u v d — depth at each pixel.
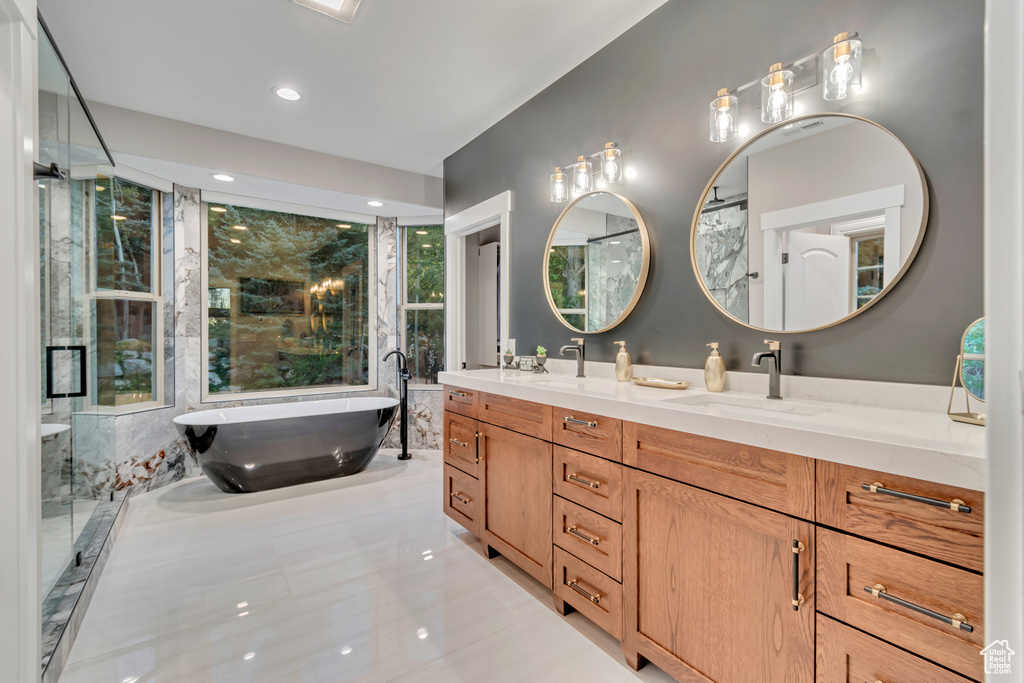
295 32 2.14
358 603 1.87
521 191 2.86
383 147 3.47
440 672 1.48
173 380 3.50
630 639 1.50
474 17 2.05
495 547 2.17
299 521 2.70
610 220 2.23
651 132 2.06
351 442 3.48
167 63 2.38
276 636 1.66
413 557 2.26
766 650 1.14
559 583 1.80
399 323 4.50
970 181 1.21
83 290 2.06
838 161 1.45
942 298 1.26
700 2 1.86
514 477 2.05
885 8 1.36
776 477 1.11
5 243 1.10
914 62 1.30
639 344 2.13
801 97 1.55
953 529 0.85
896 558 0.92
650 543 1.44
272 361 4.01
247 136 3.27
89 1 1.91
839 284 1.45
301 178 3.49
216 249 3.76
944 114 1.25
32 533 1.15
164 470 3.37
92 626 1.71
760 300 1.65
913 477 0.89
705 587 1.28
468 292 4.36
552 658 1.55
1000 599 0.43
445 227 3.69
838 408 1.36
